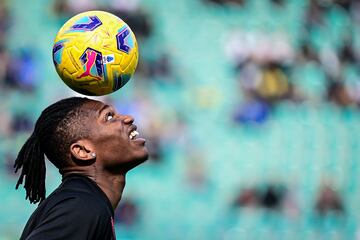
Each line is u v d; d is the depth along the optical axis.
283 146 38.31
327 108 39.59
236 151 37.62
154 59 38.41
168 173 36.16
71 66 11.55
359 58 41.53
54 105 11.40
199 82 38.53
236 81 38.88
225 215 36.25
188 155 36.72
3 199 33.62
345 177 38.75
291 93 39.28
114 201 11.35
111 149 11.23
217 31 39.91
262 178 37.44
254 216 36.50
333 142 39.12
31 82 35.94
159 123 36.62
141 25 38.81
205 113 37.88
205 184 36.56
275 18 40.81
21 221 33.56
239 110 38.31
